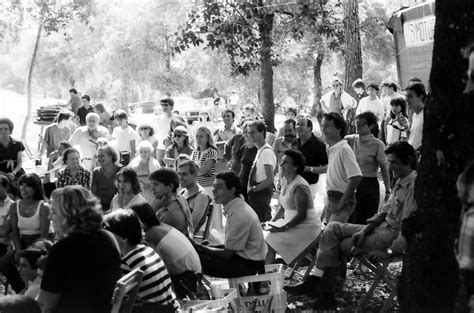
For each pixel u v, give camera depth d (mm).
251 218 7980
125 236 6273
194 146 14711
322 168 10609
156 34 38375
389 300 7785
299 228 8758
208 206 9203
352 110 16969
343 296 8586
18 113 39375
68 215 5191
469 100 5242
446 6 5281
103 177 10469
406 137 12336
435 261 5500
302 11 20016
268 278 7555
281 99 45156
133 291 5504
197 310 6543
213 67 39688
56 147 15398
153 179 8344
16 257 8656
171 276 7273
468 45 4902
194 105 36156
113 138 14766
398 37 14961
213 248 8125
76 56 44250
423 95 9250
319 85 40969
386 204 7910
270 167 10945
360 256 8016
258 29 18312
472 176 3947
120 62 39312
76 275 5121
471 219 3910
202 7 17922
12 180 11539
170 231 7359
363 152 9797
